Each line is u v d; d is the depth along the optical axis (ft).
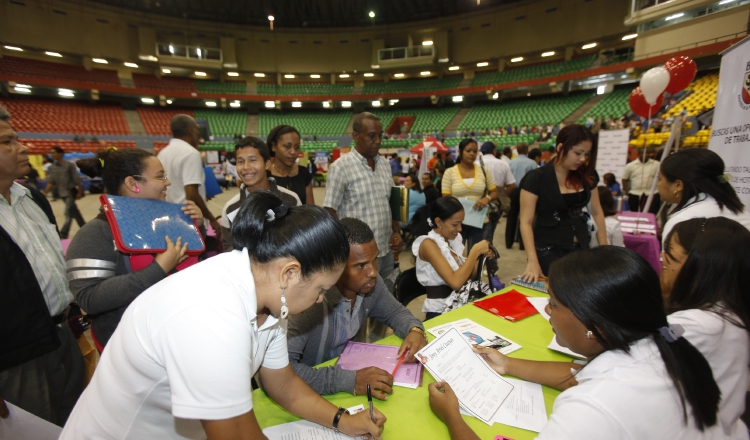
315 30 74.28
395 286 6.74
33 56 60.29
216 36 71.15
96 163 5.96
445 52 70.90
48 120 59.26
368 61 75.41
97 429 2.48
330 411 3.21
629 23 41.70
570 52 62.03
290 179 9.47
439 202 6.43
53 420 4.72
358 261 4.11
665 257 4.20
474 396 3.63
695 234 3.81
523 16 64.54
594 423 2.18
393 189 8.87
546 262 7.38
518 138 53.98
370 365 4.17
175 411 2.03
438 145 30.14
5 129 4.19
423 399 3.67
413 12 71.15
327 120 78.02
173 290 2.25
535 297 6.07
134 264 4.56
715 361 3.07
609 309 2.42
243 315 2.24
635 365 2.38
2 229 3.98
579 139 6.39
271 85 77.25
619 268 2.44
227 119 75.31
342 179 8.08
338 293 4.40
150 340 2.16
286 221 2.38
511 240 16.47
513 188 15.34
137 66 67.36
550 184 6.98
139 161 4.83
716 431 2.47
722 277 3.27
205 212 9.16
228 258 2.43
